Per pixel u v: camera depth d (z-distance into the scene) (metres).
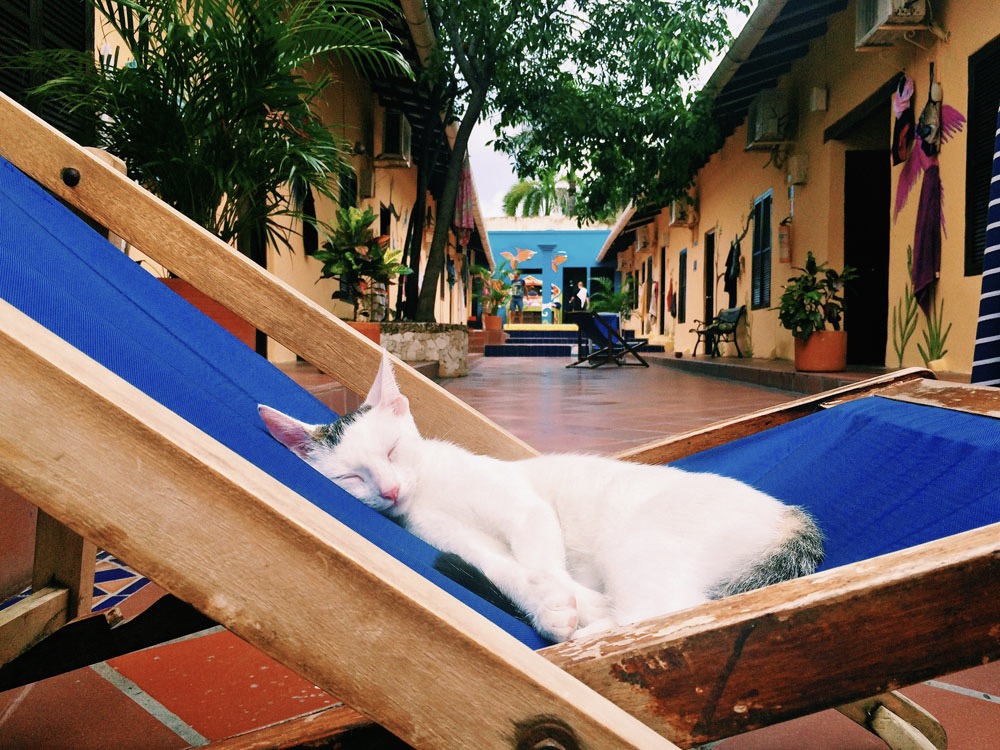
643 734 0.70
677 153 11.42
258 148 4.08
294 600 0.66
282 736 0.85
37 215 1.47
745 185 12.42
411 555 1.05
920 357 6.88
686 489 1.32
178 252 1.78
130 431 0.65
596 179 12.87
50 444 0.64
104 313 1.24
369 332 8.28
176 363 1.29
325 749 0.84
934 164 6.56
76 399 0.64
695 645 0.75
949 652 0.74
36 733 1.42
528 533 1.32
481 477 1.44
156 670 1.68
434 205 18.08
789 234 10.23
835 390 1.87
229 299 1.80
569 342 24.47
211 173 3.89
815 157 9.45
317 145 4.28
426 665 0.67
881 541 1.11
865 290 9.20
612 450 4.12
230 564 0.66
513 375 10.91
